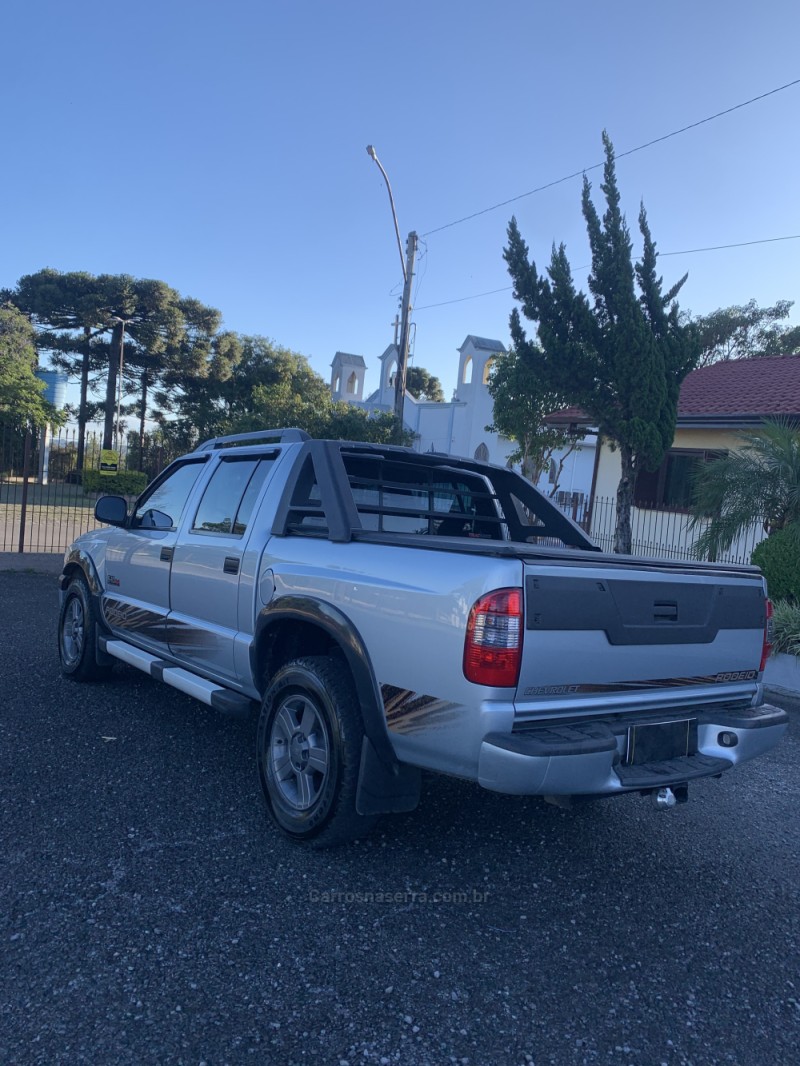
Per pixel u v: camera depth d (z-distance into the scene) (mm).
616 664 3512
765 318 42094
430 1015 2777
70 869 3553
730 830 4609
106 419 41406
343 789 3688
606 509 16344
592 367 11742
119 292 40812
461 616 3270
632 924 3502
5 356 31828
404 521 5188
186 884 3508
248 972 2930
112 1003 2711
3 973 2824
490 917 3461
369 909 3438
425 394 72812
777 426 10328
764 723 3906
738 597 4055
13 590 10680
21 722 5434
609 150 11477
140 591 5691
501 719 3191
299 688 3969
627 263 11422
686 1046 2725
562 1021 2805
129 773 4688
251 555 4531
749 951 3354
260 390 25484
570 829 4465
